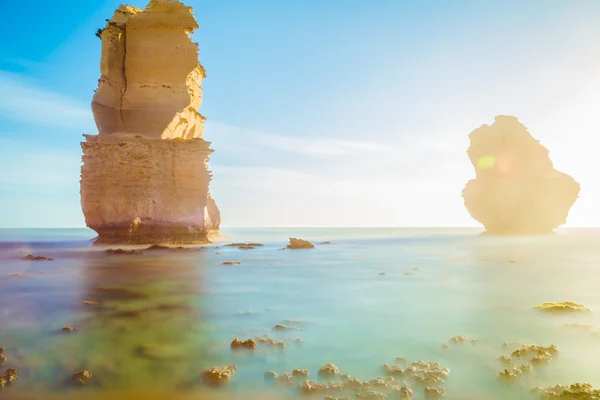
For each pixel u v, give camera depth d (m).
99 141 25.69
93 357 5.40
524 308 8.51
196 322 7.29
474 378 4.76
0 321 7.18
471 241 40.25
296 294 10.21
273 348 5.84
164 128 27.89
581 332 6.61
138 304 8.73
